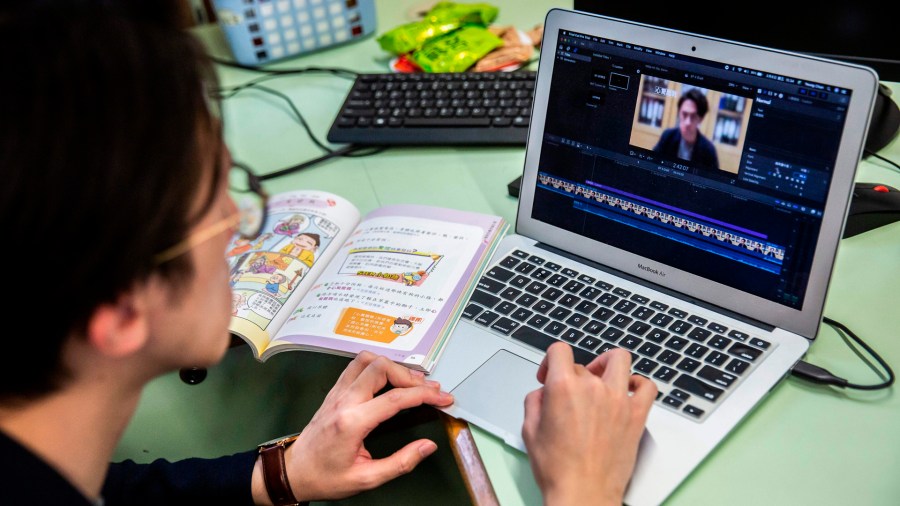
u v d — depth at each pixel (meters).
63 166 0.36
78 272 0.38
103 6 0.38
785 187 0.68
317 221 0.91
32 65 0.36
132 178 0.38
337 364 1.15
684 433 0.62
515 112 1.06
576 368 0.62
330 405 0.71
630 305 0.75
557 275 0.80
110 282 0.40
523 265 0.82
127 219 0.38
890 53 0.84
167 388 1.10
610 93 0.77
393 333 0.74
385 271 0.82
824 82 0.64
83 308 0.40
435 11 1.31
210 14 1.58
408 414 0.85
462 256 0.82
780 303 0.70
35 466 0.45
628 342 0.70
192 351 0.50
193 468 0.75
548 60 0.80
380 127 1.08
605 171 0.79
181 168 0.40
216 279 0.49
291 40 1.30
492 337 0.74
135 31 0.38
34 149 0.36
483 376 0.70
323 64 1.29
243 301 0.81
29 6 0.37
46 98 0.36
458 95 1.11
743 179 0.70
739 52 0.68
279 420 1.07
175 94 0.39
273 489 0.71
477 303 0.77
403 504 1.02
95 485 0.53
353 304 0.78
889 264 0.79
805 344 0.68
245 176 1.04
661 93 0.73
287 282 0.84
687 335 0.71
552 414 0.58
